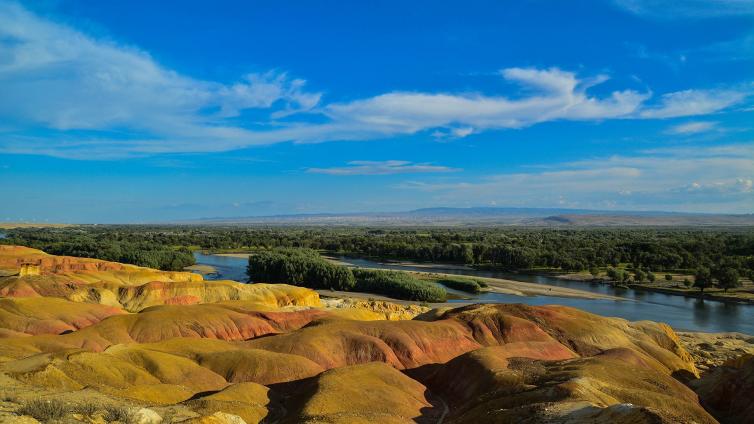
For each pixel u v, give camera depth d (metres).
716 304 110.88
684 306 108.56
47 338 53.72
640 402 38.97
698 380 56.25
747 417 45.41
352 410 39.62
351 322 66.19
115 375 42.00
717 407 49.38
